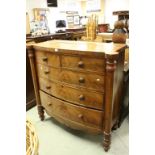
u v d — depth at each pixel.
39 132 1.85
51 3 3.30
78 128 1.67
